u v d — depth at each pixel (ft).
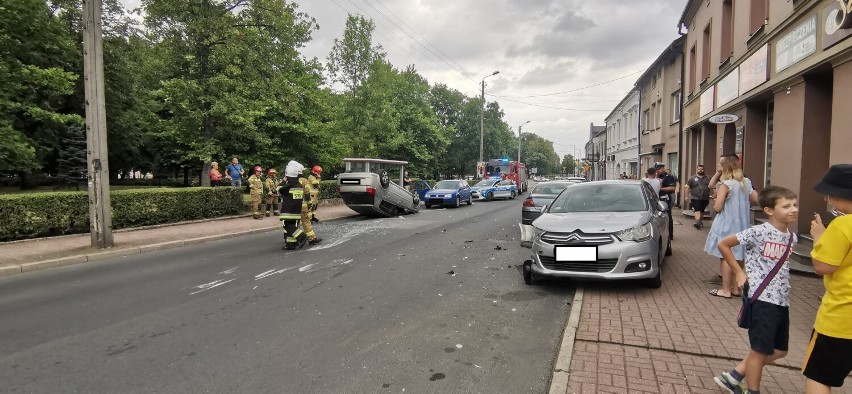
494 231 41.83
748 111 38.17
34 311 18.24
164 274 24.75
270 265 26.76
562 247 19.53
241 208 55.72
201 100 55.31
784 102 29.89
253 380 12.03
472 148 181.68
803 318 15.81
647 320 16.05
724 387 10.71
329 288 21.35
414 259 28.19
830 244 7.72
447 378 12.12
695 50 58.80
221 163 74.54
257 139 73.10
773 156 31.50
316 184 48.08
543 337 15.03
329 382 11.89
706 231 38.91
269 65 61.87
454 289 21.02
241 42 56.34
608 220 20.35
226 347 14.30
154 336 15.33
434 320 16.72
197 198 48.34
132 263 28.19
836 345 7.75
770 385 11.19
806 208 27.17
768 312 9.61
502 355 13.61
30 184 96.02
